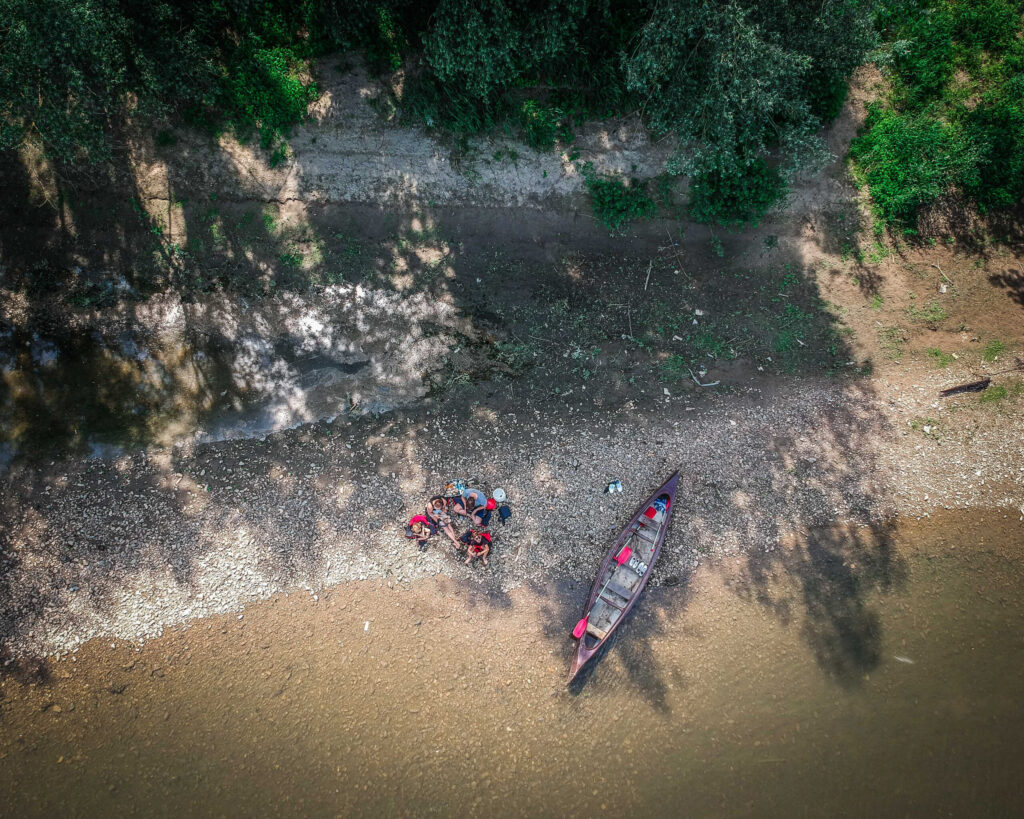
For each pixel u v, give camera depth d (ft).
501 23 40.68
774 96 41.52
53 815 49.11
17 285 53.11
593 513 53.72
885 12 47.73
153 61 43.86
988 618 52.19
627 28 46.44
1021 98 53.06
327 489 54.08
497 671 51.26
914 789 48.52
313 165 53.06
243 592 52.44
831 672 51.13
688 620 52.08
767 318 55.52
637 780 49.34
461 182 54.24
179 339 54.54
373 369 55.31
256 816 49.08
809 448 55.16
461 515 53.62
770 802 48.65
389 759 49.93
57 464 53.62
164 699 50.96
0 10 35.65
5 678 50.75
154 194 52.75
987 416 55.16
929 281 55.52
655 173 53.88
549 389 55.52
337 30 46.60
